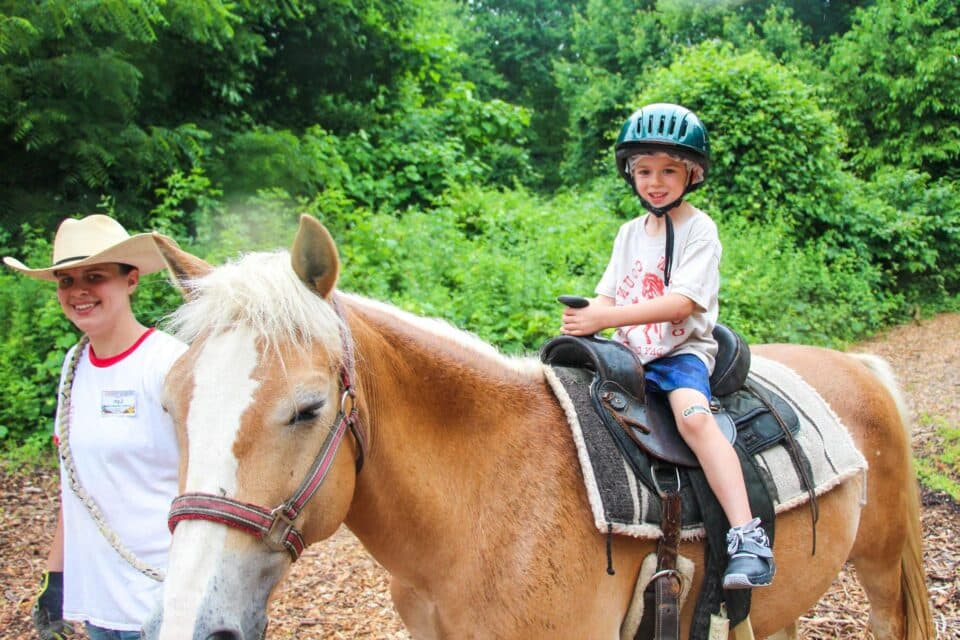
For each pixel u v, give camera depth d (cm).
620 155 228
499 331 605
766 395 237
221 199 730
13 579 393
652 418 205
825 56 1608
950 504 465
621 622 198
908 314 1027
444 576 185
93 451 215
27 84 631
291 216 725
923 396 691
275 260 165
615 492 190
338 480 160
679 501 196
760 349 293
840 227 1030
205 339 153
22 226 630
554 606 180
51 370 549
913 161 1314
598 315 208
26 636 344
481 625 182
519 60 2464
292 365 151
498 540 183
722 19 1717
